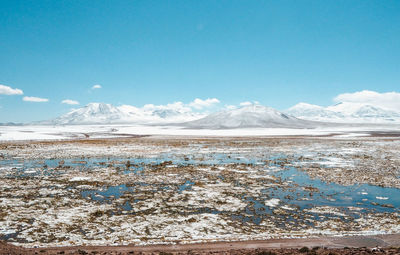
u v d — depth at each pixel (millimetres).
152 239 14195
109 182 26406
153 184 25828
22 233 14820
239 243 13711
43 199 20828
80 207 19094
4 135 89875
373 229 15656
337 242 13883
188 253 12000
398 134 123312
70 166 35062
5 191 22984
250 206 19547
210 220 16891
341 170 33031
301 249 12250
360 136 107125
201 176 29375
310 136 106125
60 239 14141
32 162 37969
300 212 18406
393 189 24359
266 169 33719
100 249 12930
